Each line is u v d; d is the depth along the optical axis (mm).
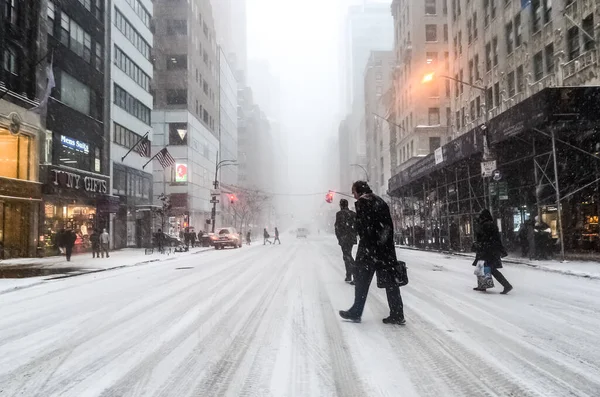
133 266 18984
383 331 5742
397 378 4004
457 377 4020
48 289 11141
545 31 24656
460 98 38188
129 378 4121
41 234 24938
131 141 38812
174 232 47562
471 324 6129
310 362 4492
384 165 73125
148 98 43375
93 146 31781
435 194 34188
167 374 4219
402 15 56594
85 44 30906
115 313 7398
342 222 10711
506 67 29406
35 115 24469
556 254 18766
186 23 55875
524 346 5020
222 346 5164
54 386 3936
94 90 32156
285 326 6082
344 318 6395
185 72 55188
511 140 18938
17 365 4570
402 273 6145
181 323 6469
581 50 21422
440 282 10992
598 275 11648
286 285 10430
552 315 6750
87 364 4574
